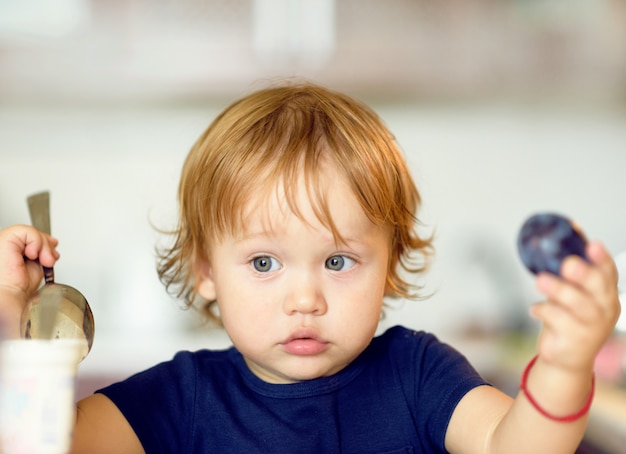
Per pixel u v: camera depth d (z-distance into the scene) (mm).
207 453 1119
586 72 2705
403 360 1211
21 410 753
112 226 2885
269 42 2600
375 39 2633
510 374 2500
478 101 2781
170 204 2898
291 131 1157
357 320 1099
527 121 2967
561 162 2988
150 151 2908
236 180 1115
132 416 1082
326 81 2639
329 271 1103
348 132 1175
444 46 2660
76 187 2887
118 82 2598
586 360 822
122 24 2572
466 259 2941
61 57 2572
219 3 2588
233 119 1229
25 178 2877
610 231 2996
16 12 2551
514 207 2980
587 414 877
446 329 2867
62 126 2873
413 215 1294
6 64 2564
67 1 2559
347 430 1135
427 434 1136
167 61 2590
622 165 2992
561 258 779
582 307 786
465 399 1099
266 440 1116
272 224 1087
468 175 2969
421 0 2635
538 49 2686
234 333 1118
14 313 1004
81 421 1031
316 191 1089
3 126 2850
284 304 1082
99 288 2822
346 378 1165
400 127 2959
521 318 2877
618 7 2684
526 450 883
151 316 2727
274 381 1156
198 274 1257
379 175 1156
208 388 1162
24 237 1077
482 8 2660
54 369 763
